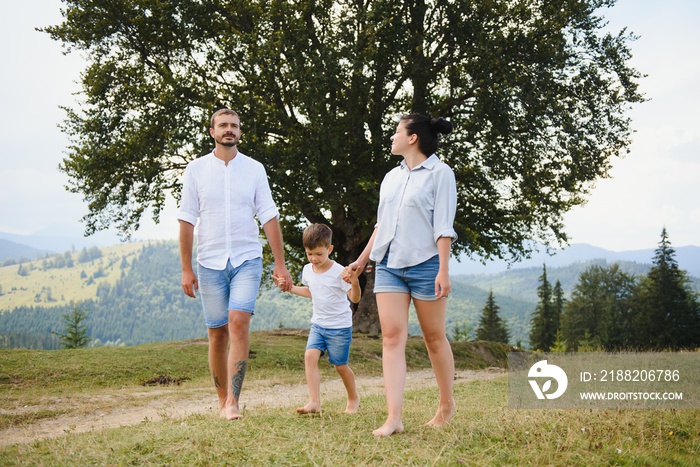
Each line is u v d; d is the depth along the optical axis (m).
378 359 17.80
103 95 19.27
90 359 14.37
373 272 22.30
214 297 5.08
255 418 4.61
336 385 13.15
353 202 18.34
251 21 19.69
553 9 19.75
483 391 8.67
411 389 9.25
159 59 19.67
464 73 20.31
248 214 5.15
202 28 19.16
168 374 13.86
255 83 18.47
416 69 19.25
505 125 18.97
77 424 8.16
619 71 20.77
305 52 18.72
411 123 4.48
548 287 77.31
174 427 4.49
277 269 5.37
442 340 4.49
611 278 78.25
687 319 60.69
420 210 4.34
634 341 64.25
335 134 17.78
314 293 5.46
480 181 20.03
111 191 20.02
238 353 4.87
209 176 5.11
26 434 7.42
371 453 3.55
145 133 18.36
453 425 4.44
